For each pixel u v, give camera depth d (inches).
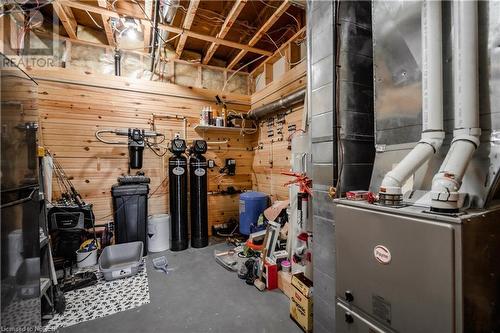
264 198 150.0
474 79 35.9
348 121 62.3
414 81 46.0
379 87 52.7
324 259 63.9
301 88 119.9
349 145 62.2
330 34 62.0
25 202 58.5
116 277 102.9
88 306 83.7
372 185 51.9
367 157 65.1
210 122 158.9
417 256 33.1
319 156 66.1
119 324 74.6
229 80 183.5
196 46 171.2
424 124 40.6
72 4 105.8
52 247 112.7
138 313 80.0
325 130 63.8
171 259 126.6
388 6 50.4
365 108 65.0
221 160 174.4
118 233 128.6
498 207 35.8
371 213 39.7
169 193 147.2
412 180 44.1
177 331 71.7
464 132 36.0
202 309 82.0
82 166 135.6
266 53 150.8
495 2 36.8
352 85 63.0
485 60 37.6
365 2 65.7
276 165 154.4
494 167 35.9
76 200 122.7
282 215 122.0
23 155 59.2
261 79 175.6
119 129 142.9
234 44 138.9
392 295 36.4
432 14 39.1
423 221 32.5
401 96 48.3
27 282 59.1
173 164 141.6
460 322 29.2
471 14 35.9
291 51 138.0
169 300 87.4
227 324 74.5
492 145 36.6
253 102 180.4
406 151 47.1
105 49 150.5
